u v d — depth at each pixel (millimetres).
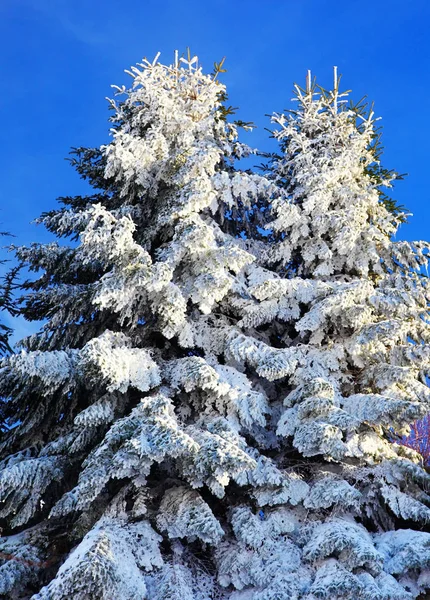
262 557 6355
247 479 6902
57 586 5164
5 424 9758
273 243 10180
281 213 9219
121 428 6410
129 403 7859
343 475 7266
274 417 8297
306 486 6992
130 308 7660
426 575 6070
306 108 11320
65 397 8359
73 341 9398
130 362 7090
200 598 6199
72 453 7645
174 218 8531
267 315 8469
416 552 5957
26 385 7973
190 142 9312
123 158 8531
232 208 10695
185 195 8430
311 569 6121
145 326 8359
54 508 6566
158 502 7234
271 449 8367
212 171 8805
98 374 6875
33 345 9219
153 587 5957
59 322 9227
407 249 9109
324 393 7145
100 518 6559
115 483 7281
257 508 7121
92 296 8250
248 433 8023
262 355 7758
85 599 5238
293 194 10250
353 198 9539
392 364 8086
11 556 6695
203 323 8484
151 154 8898
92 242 7465
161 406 6508
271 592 5734
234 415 7414
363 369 8172
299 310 8562
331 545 5949
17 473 6871
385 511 7262
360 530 6426
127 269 7285
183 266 8328
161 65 10141
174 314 7258
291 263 10477
